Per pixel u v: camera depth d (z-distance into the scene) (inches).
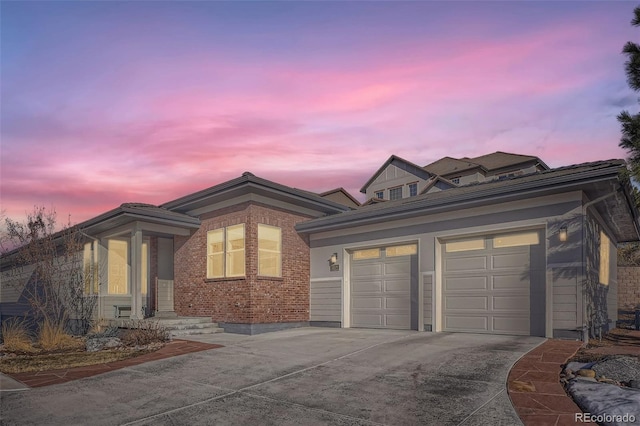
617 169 398.6
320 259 676.7
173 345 478.3
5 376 354.9
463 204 499.5
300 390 293.9
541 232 466.0
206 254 672.4
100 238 707.4
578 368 305.3
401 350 401.7
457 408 247.4
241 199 627.2
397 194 1689.2
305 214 697.6
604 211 539.8
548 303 447.2
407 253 581.0
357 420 237.5
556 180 432.1
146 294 724.0
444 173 1557.6
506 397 260.4
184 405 271.6
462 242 527.8
